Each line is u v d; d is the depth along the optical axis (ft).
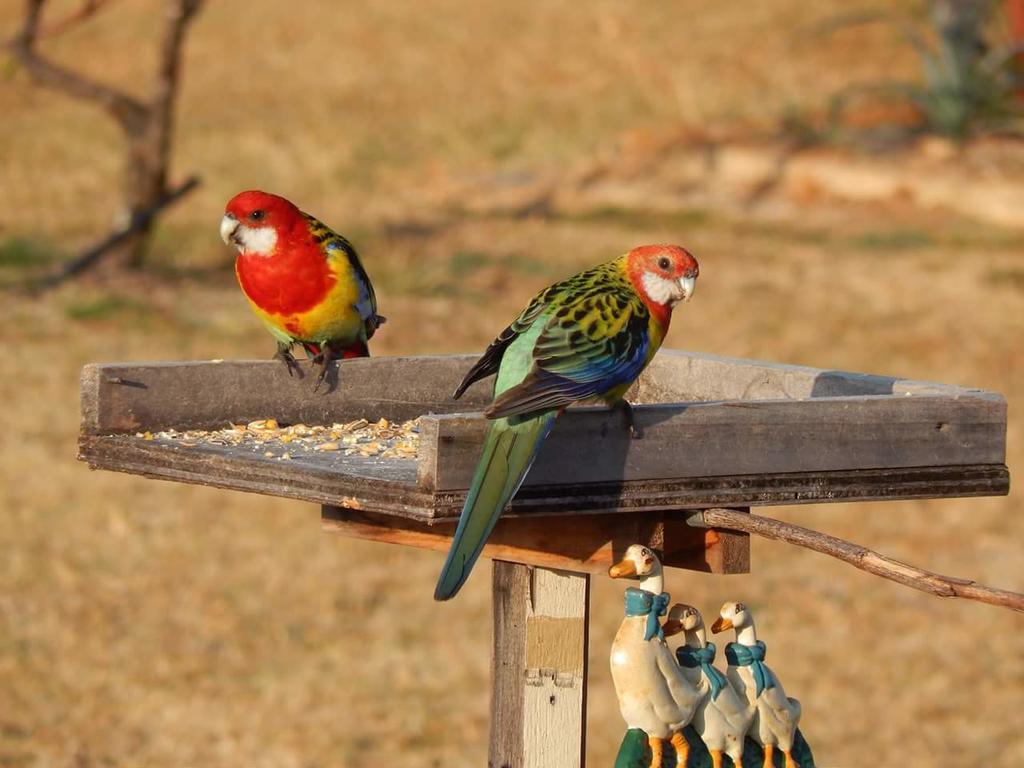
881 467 19.70
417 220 86.33
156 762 34.86
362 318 27.45
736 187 92.27
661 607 18.44
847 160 92.84
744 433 18.94
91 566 44.21
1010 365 62.80
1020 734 37.14
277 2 149.48
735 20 139.85
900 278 75.51
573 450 18.08
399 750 35.76
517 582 21.27
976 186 88.48
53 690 37.76
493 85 121.60
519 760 21.42
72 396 56.44
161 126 72.64
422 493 17.65
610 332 19.35
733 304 70.49
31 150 99.25
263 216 26.09
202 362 22.86
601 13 142.00
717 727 18.52
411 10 147.13
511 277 75.15
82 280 71.05
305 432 22.81
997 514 50.21
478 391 24.98
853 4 143.95
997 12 102.94
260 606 42.68
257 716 37.17
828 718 37.70
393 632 41.75
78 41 131.85
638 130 104.42
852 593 44.75
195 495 49.73
